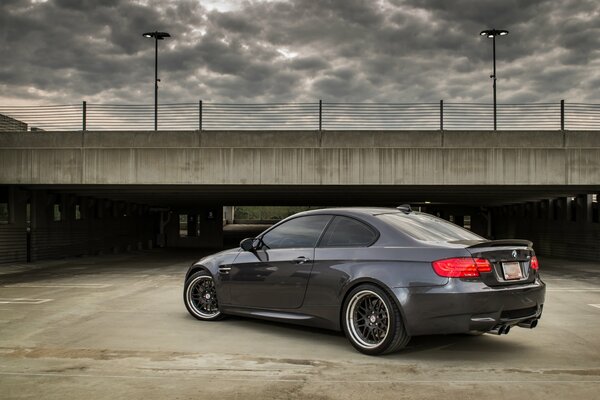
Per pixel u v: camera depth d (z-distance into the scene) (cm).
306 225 672
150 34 2456
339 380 482
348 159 2094
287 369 518
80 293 1109
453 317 536
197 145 2122
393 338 555
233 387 461
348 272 595
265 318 678
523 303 563
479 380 484
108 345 615
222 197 3297
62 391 450
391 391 451
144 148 2127
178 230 4472
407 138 2088
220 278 732
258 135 2112
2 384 469
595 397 437
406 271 557
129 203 3850
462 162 2080
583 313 880
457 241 584
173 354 573
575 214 2988
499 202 3750
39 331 695
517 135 2073
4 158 2144
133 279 1456
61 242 2791
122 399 430
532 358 566
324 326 621
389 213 645
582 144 2066
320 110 2189
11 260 2356
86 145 2136
